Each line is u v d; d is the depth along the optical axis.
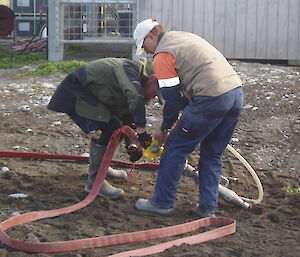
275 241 4.54
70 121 8.36
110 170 5.95
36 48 14.58
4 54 13.41
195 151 7.14
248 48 12.99
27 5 19.45
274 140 7.68
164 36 4.79
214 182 4.97
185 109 4.76
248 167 5.49
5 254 4.07
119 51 14.14
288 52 12.96
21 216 4.64
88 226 4.69
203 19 12.91
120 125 5.21
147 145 4.93
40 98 9.45
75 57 13.35
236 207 5.38
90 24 12.91
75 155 6.84
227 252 4.28
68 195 5.41
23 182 5.78
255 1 12.86
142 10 12.67
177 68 4.66
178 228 4.59
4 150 7.01
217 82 4.63
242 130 8.02
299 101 9.33
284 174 6.49
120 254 4.07
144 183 5.95
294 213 5.23
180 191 5.76
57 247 4.15
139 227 4.75
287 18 12.89
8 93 9.77
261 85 10.32
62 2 12.59
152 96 5.05
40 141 7.46
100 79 4.95
